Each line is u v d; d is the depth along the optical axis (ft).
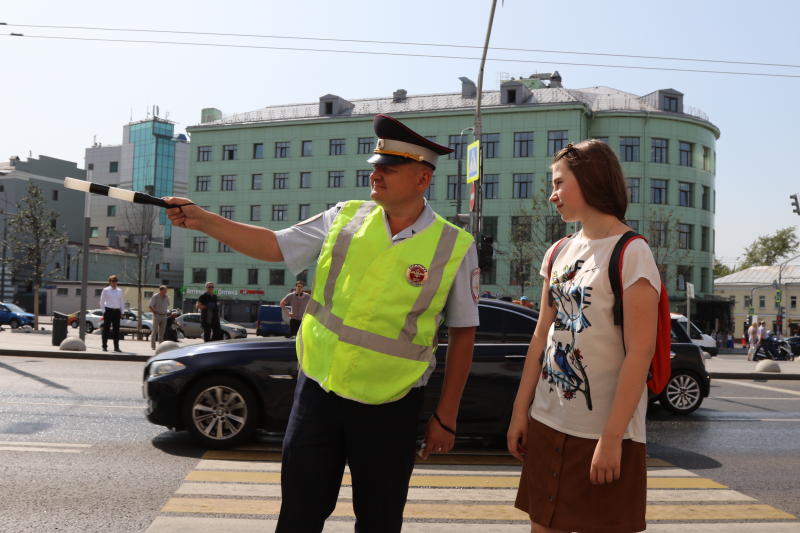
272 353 21.70
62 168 274.57
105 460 19.65
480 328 22.66
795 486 19.24
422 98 188.96
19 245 170.60
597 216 8.24
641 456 7.89
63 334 61.46
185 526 14.11
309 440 8.20
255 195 190.60
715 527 15.17
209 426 21.50
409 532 14.30
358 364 8.04
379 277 8.16
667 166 170.81
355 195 181.88
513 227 157.17
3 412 26.55
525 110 167.73
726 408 37.22
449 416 8.62
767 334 105.70
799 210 84.07
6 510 14.94
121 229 274.36
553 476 8.16
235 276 190.80
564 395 8.14
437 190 173.58
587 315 8.00
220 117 205.98
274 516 14.90
